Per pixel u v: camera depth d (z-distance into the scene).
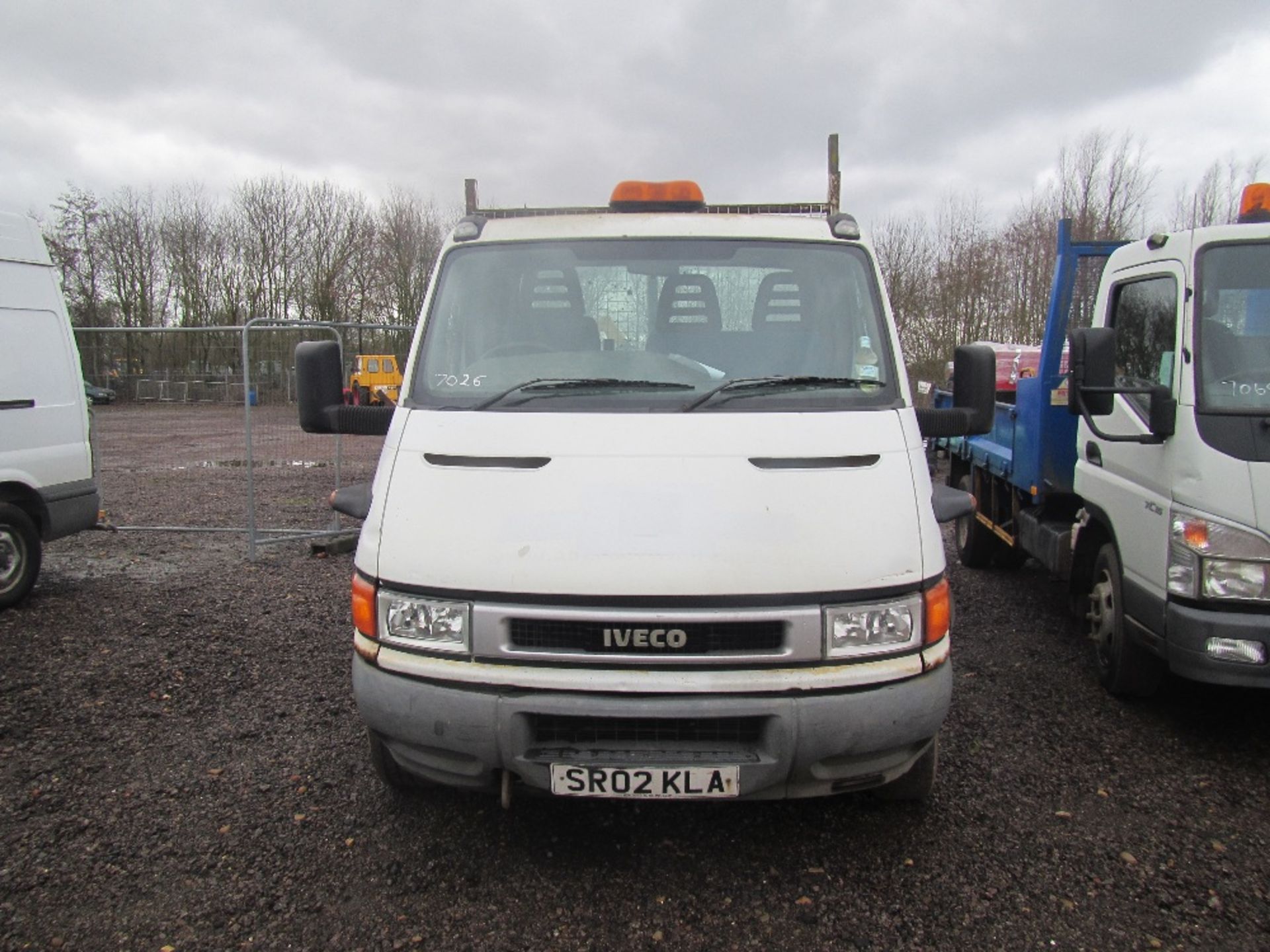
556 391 3.27
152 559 8.32
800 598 2.79
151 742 4.23
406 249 40.97
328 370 3.67
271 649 5.62
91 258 42.06
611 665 2.78
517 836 3.39
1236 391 4.01
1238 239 4.25
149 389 10.02
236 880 3.09
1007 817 3.53
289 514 10.66
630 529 2.83
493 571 2.82
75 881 3.08
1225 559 3.88
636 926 2.85
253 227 42.53
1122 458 4.65
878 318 3.54
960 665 5.33
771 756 2.77
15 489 6.51
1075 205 27.83
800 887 3.06
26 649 5.60
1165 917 2.89
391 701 2.90
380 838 3.38
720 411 3.14
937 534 3.05
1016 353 10.09
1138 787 3.80
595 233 3.75
